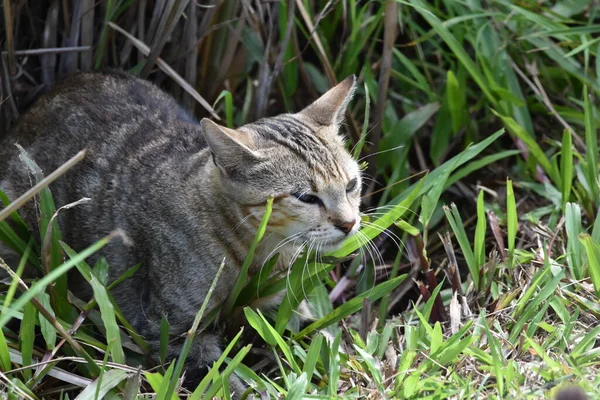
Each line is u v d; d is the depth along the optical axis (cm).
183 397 559
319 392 539
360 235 594
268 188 549
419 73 780
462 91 773
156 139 624
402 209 620
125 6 705
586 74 763
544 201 753
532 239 694
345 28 771
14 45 710
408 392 505
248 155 543
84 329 582
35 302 499
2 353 515
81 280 630
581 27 741
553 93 811
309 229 558
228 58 749
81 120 641
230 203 563
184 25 723
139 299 600
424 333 572
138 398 512
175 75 712
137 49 742
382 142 765
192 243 572
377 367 541
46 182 444
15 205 444
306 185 551
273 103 801
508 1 774
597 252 591
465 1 785
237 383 571
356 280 718
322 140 575
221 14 739
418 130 818
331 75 744
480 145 646
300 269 579
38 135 649
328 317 600
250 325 614
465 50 795
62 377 525
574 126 800
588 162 696
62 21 722
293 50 772
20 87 727
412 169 805
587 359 527
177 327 584
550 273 615
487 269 640
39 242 627
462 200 789
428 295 634
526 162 767
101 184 614
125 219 596
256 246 555
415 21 823
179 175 588
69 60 719
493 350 516
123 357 529
